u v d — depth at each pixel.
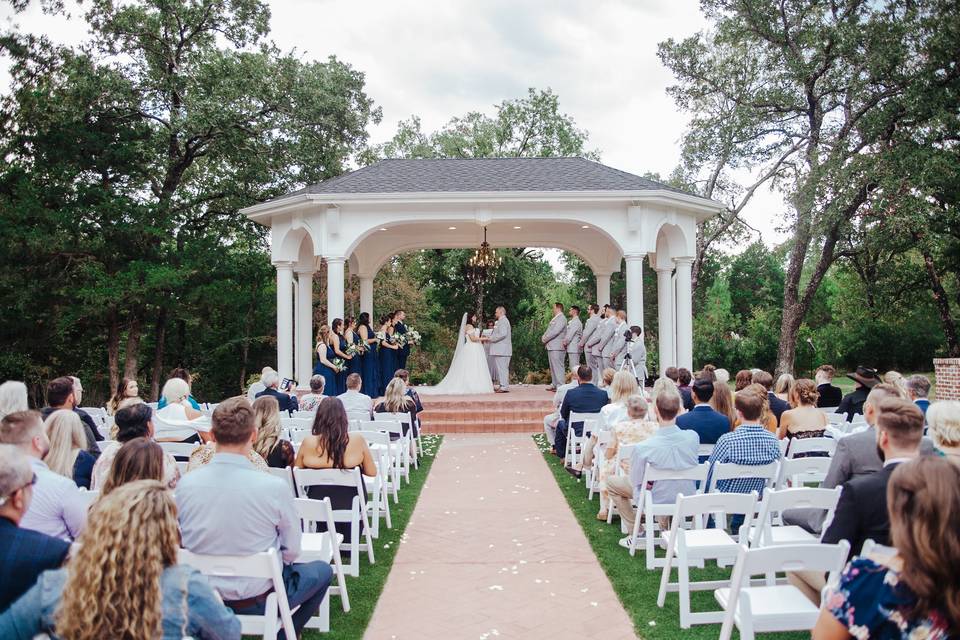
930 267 24.97
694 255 17.39
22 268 21.78
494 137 38.47
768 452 5.53
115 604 2.15
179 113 23.16
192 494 3.76
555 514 7.94
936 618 1.92
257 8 24.78
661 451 5.89
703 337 36.19
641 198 15.76
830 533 3.49
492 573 5.97
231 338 31.22
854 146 23.41
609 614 5.04
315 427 5.92
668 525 6.35
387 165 18.75
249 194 26.38
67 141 22.47
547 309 37.59
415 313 32.47
